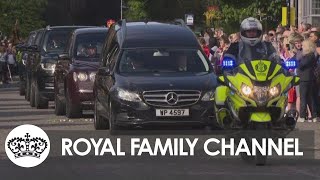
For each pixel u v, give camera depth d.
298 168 34.50
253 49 35.25
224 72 35.06
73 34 58.75
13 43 119.25
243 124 34.25
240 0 101.31
